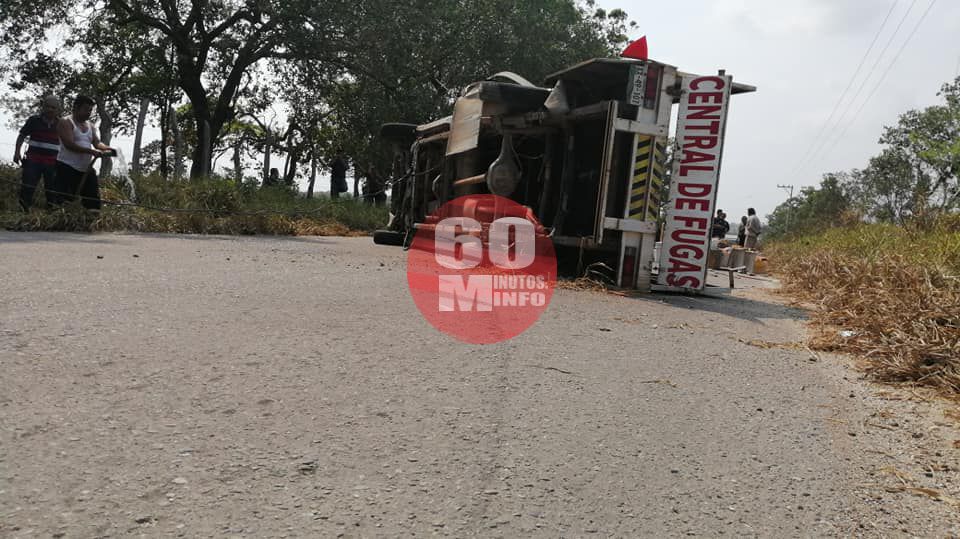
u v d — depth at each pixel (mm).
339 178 23234
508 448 2258
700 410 2908
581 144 8695
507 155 8852
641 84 7148
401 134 12594
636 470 2184
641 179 7266
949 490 2240
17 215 8906
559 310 5266
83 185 9727
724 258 14352
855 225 17984
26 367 2617
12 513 1597
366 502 1798
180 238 9141
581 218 8672
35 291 4062
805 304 7820
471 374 3086
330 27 19844
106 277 4812
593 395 2963
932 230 11586
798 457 2451
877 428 2893
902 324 4805
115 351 2928
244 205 13164
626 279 7367
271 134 30094
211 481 1837
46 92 23000
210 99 29172
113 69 23297
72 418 2178
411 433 2305
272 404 2457
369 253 8812
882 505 2086
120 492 1737
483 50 24484
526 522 1770
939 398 3449
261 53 21016
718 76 7117
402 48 20516
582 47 28062
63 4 20500
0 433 2023
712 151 7195
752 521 1902
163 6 20594
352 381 2809
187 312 3803
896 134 42344
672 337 4578
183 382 2607
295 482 1876
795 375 3777
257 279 5289
